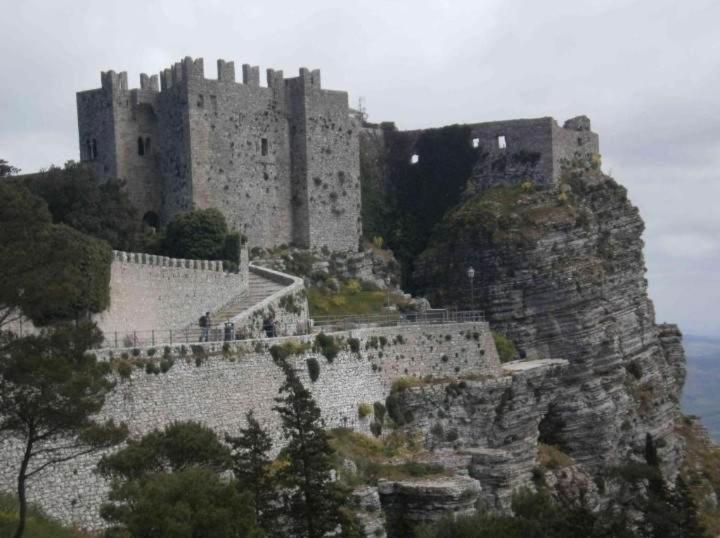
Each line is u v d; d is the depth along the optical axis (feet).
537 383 355.97
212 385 237.45
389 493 265.95
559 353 397.19
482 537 224.53
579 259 408.46
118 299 258.57
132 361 216.95
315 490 205.36
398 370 313.73
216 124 371.56
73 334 159.33
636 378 424.46
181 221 329.52
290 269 377.91
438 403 318.04
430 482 268.41
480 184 448.65
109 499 178.70
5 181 181.98
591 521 244.22
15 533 156.25
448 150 456.86
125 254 264.31
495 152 447.42
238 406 245.24
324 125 403.95
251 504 184.75
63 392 152.35
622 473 377.09
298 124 398.62
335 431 281.33
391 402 306.76
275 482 205.57
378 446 290.35
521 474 340.80
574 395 391.65
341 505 214.07
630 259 433.48
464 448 318.24
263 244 386.11
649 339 437.17
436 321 352.90
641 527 293.64
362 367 297.33
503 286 403.54
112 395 210.18
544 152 436.35
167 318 282.36
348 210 411.54
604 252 423.64
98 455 197.67
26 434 158.92
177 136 368.48
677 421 452.76
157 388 221.46
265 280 341.21
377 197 458.50
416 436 308.81
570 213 413.18
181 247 327.06
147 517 161.99
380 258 421.59
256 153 385.29
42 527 176.24
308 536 203.41
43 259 161.07
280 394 253.44
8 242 160.04
